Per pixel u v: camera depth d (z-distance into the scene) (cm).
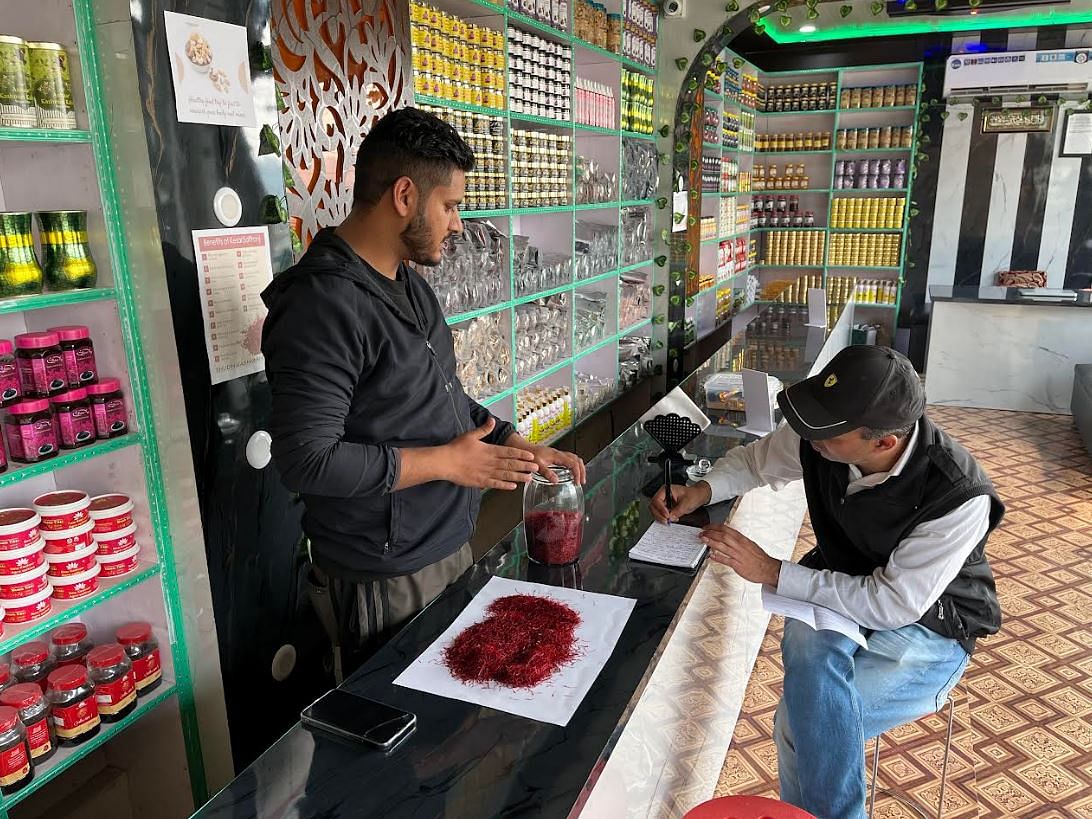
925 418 171
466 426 186
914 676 176
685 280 572
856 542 181
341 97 258
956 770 242
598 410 512
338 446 141
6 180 182
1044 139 695
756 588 264
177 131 173
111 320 180
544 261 438
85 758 204
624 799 150
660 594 155
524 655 131
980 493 162
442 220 161
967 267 748
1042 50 668
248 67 191
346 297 146
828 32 711
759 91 770
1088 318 615
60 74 162
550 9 403
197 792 208
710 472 208
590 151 498
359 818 98
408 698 122
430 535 174
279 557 211
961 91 694
